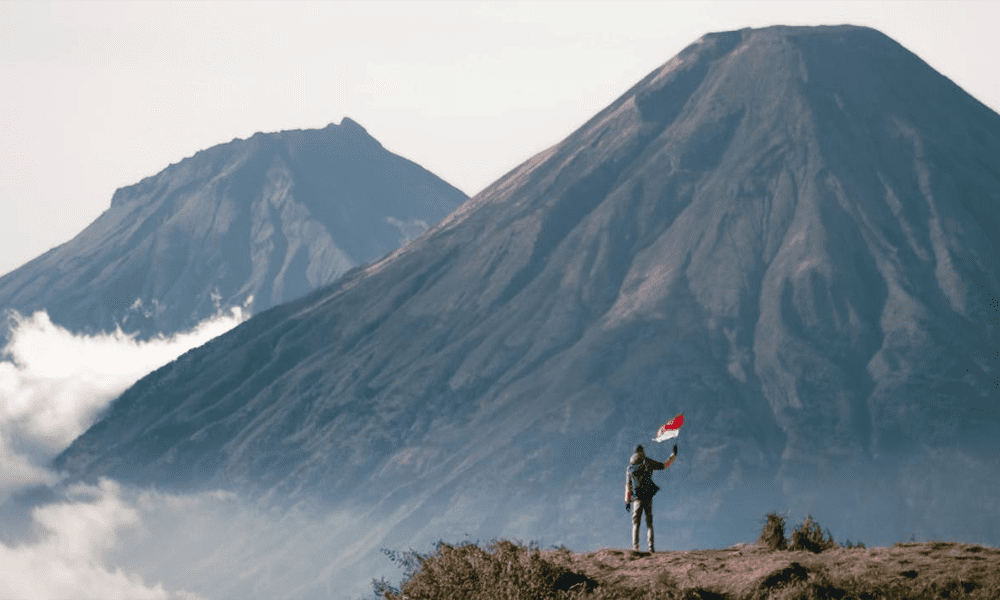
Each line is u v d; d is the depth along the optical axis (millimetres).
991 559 14164
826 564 14812
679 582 15000
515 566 15844
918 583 13680
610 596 14977
